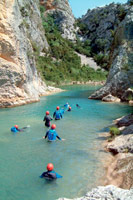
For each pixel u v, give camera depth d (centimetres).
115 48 2848
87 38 9250
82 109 1947
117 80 2516
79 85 5206
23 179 721
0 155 911
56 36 7500
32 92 2327
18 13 2247
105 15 9081
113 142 1016
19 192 648
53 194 637
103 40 8450
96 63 7594
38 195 632
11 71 1991
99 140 1107
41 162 848
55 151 959
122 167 762
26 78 2220
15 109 1888
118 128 1275
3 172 768
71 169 790
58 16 8700
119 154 891
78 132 1247
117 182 689
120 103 2270
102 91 2609
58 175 738
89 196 543
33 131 1252
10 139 1112
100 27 9031
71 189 662
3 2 2052
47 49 6391
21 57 2152
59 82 5109
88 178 727
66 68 6191
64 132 1246
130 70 2489
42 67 5194
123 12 3097
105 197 528
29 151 957
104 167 806
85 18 10112
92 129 1308
